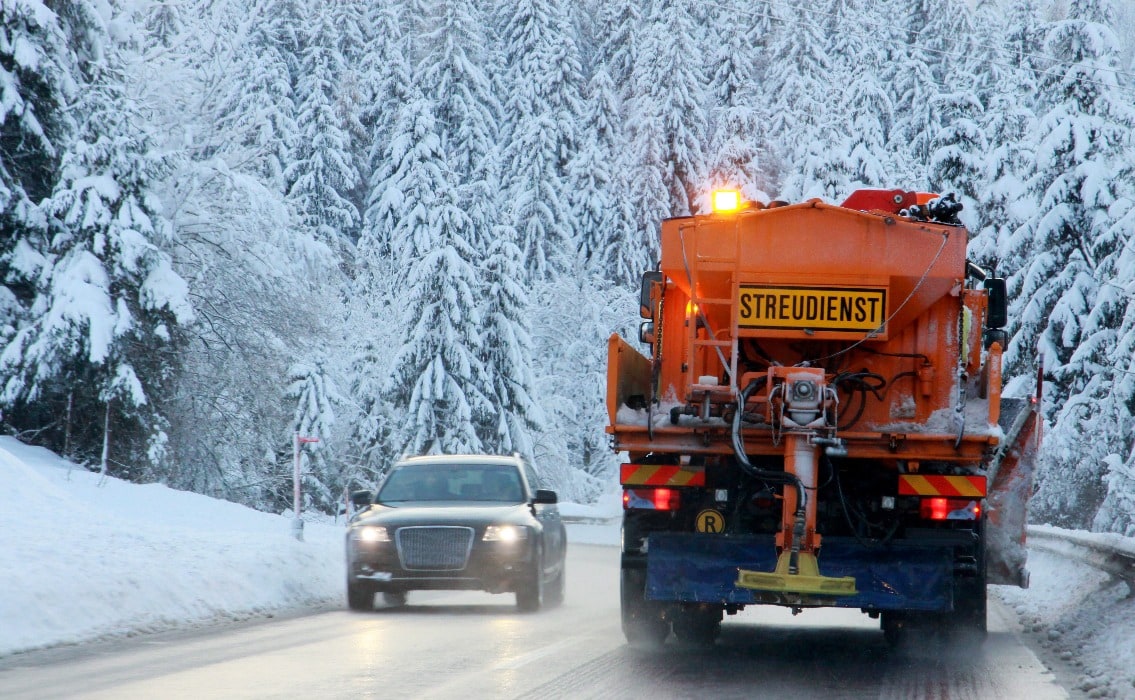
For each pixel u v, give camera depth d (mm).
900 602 16656
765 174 115812
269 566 26875
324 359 71312
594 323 102500
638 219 121812
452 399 74125
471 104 123938
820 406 16312
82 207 48812
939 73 127438
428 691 14039
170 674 15312
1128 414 57812
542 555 25406
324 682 14680
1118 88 68250
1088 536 28547
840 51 129750
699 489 17844
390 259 97562
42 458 47625
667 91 124250
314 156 110250
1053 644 20797
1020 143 74562
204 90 61375
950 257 17594
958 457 16984
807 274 17812
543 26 131000
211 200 57219
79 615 19688
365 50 131125
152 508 41344
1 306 50438
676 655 17875
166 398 52969
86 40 53531
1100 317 61812
